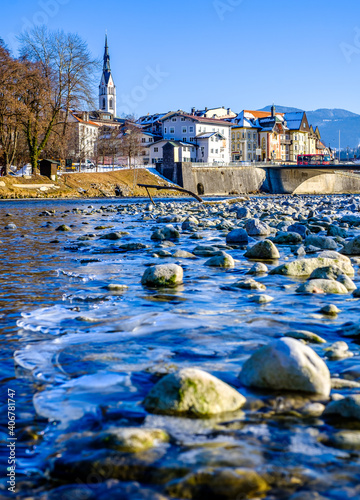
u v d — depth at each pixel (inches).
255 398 122.0
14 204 1701.5
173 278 289.7
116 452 94.8
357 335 177.9
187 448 96.4
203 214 1015.0
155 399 117.0
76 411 115.1
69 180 2785.4
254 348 163.3
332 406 112.7
